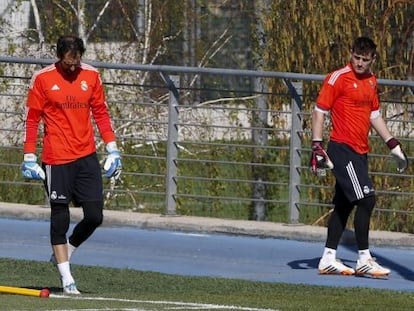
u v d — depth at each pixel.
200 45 69.31
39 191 59.00
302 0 57.53
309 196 55.81
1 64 60.59
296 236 50.25
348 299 35.31
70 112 35.62
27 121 35.94
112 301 33.59
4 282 39.03
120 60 66.69
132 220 53.09
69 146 35.66
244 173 56.38
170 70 52.03
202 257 45.91
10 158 59.50
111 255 46.12
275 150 55.75
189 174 56.62
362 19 57.59
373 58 40.12
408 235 49.00
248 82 65.69
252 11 62.66
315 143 40.31
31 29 68.19
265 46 58.50
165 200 54.34
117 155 36.81
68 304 32.56
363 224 40.91
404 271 43.09
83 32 68.38
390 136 41.09
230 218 55.41
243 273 42.41
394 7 56.91
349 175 40.22
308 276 41.69
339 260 44.34
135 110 57.97
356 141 40.19
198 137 55.69
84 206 36.12
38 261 43.47
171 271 42.78
